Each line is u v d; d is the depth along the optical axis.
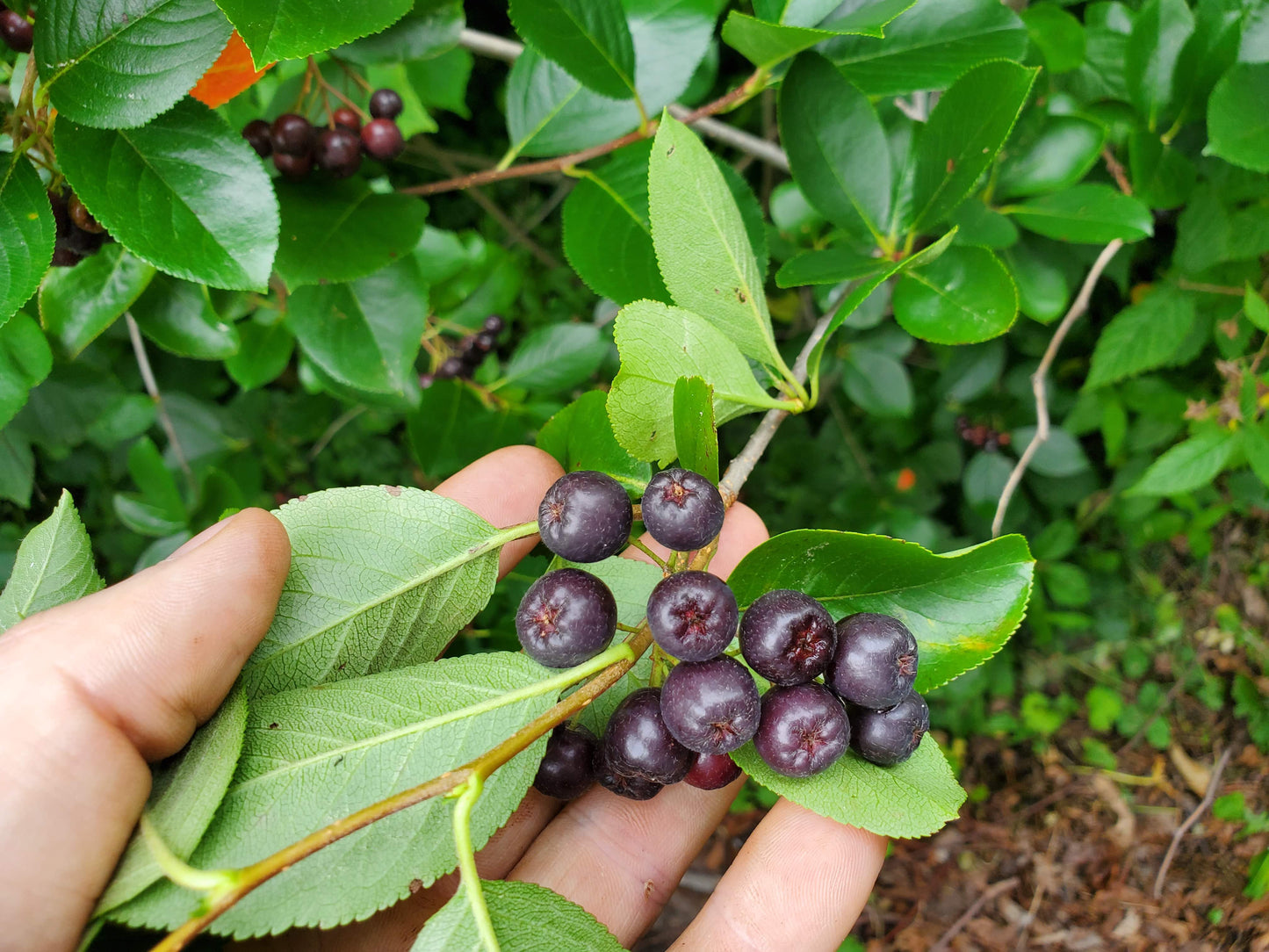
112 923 0.13
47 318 0.16
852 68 0.17
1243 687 0.39
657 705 0.13
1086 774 0.41
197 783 0.12
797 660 0.12
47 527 0.15
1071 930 0.38
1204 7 0.18
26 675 0.13
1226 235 0.22
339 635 0.14
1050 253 0.21
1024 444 0.32
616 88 0.17
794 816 0.17
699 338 0.13
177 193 0.14
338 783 0.12
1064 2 0.22
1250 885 0.32
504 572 0.20
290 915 0.12
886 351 0.28
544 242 0.39
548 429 0.17
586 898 0.19
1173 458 0.23
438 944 0.11
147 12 0.13
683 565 0.13
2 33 0.14
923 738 0.14
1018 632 0.42
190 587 0.13
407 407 0.23
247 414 0.34
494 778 0.13
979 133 0.15
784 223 0.23
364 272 0.17
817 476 0.34
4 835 0.12
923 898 0.39
